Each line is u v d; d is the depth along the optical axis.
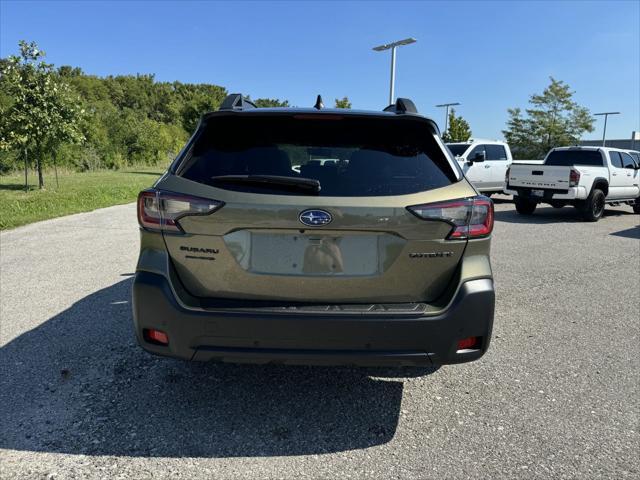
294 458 2.51
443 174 2.68
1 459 2.46
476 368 3.61
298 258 2.51
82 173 30.45
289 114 2.77
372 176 2.60
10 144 15.75
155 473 2.37
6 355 3.70
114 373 3.44
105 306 4.86
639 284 5.99
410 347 2.49
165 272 2.54
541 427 2.82
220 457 2.51
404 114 2.77
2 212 11.34
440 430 2.79
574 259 7.46
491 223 2.64
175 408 2.99
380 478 2.36
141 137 40.88
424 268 2.54
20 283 5.69
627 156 14.23
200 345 2.50
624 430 2.79
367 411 2.99
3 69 15.88
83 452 2.53
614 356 3.84
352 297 2.54
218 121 2.83
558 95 43.78
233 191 2.50
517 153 45.84
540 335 4.29
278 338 2.45
